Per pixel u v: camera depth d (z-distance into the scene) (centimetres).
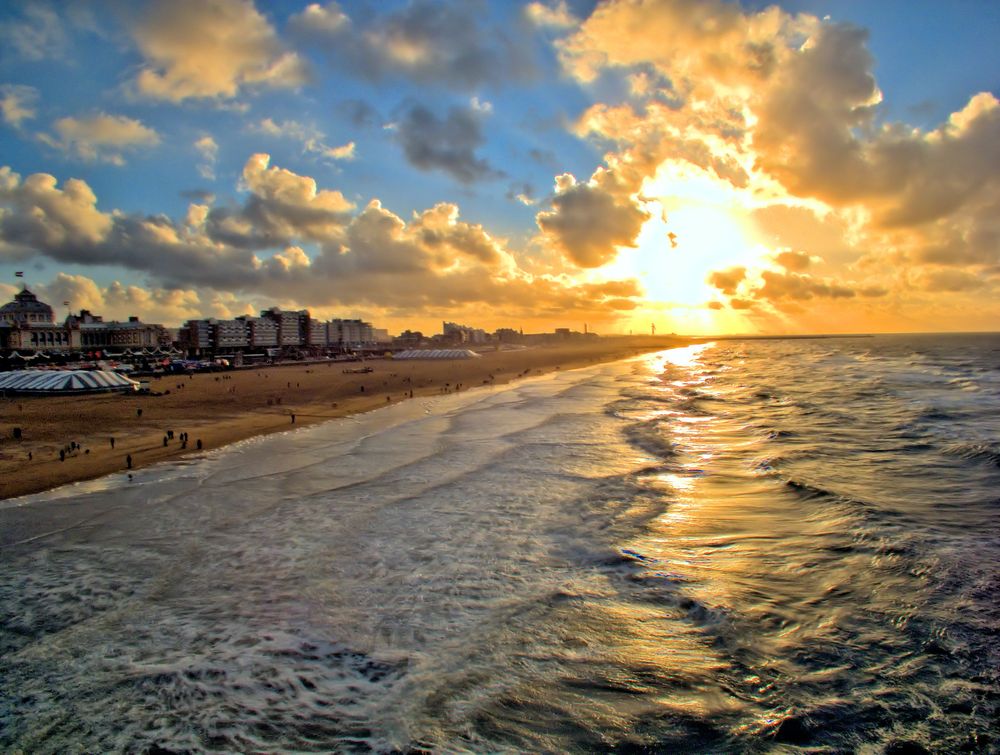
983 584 1205
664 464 2492
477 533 1656
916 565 1311
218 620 1180
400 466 2552
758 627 1077
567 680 941
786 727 798
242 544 1606
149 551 1564
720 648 1017
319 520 1803
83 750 815
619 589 1268
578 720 841
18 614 1218
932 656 952
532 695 903
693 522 1702
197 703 912
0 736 844
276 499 2045
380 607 1220
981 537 1488
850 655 969
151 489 2191
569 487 2130
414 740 810
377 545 1580
